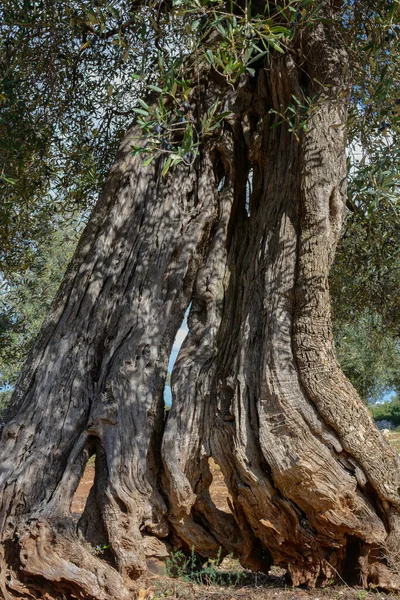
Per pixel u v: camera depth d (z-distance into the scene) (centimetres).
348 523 509
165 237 639
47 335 596
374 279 916
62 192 902
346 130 604
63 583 475
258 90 676
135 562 508
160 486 549
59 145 873
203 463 553
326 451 514
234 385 555
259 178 672
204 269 634
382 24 534
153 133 520
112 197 654
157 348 599
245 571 612
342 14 663
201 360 584
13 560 484
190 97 668
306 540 523
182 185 665
